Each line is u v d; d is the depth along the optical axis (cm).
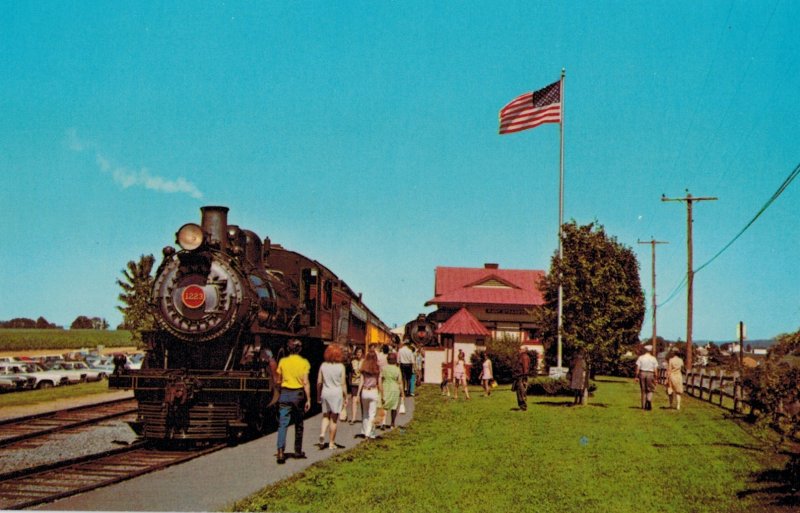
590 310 2481
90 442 1521
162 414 1439
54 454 1359
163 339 1541
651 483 1081
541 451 1383
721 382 2459
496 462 1253
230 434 1456
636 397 3002
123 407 2308
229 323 1488
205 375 1453
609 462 1262
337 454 1326
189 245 1491
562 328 2516
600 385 4025
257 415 1609
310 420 1955
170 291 1512
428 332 4119
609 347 2489
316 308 2031
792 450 1386
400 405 2136
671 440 1556
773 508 931
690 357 3972
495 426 1808
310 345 2073
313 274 2031
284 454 1339
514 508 915
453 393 3092
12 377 3456
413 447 1436
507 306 5772
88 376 4203
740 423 1878
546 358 4034
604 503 947
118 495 964
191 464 1224
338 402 1420
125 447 1392
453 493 998
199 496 959
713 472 1173
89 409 2236
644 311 5347
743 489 1044
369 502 938
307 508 897
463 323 3962
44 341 8844
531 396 2941
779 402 1078
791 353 1070
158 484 1043
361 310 3391
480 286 5916
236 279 1513
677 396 2369
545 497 979
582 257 2484
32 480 1079
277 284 1828
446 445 1464
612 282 2505
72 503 914
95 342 9494
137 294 5222
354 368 2311
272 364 1468
